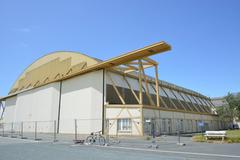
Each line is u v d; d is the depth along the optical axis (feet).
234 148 52.95
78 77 132.05
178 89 189.78
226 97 169.48
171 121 129.08
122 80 129.70
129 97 128.88
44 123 146.10
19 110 178.81
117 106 111.24
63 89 140.67
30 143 69.41
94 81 122.01
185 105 180.24
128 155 41.42
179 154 42.83
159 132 113.80
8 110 203.92
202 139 73.26
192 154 42.78
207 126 182.70
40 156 40.24
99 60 137.18
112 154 42.93
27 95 172.35
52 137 99.86
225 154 42.63
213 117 199.62
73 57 145.69
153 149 51.88
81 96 126.82
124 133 105.40
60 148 54.49
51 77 160.04
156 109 116.57
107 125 111.04
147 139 87.15
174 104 161.99
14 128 180.86
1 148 54.70
